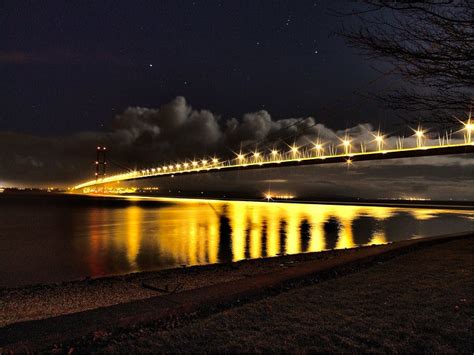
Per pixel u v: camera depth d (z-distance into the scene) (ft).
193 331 14.88
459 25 16.84
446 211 260.62
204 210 248.32
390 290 20.24
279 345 13.58
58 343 14.17
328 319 16.03
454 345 13.55
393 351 13.12
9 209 243.19
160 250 77.71
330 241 95.09
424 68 17.94
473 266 25.43
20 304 31.37
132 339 14.65
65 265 61.36
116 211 228.22
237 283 21.84
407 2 16.93
